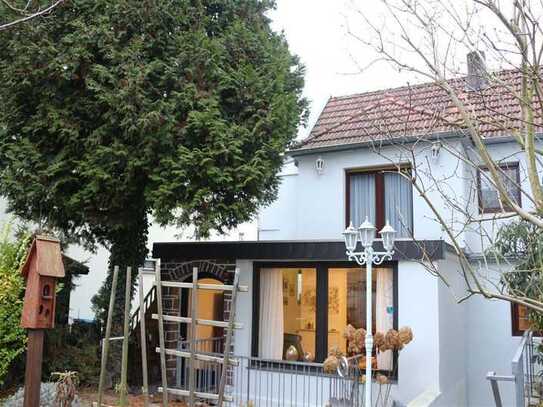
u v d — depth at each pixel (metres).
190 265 11.67
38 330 5.90
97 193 9.82
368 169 12.95
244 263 11.21
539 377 9.24
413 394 9.47
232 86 10.07
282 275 11.09
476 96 6.90
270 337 10.95
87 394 9.76
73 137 9.62
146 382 7.14
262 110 10.20
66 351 10.45
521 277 8.11
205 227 9.52
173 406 9.73
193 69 9.85
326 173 13.35
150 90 9.60
